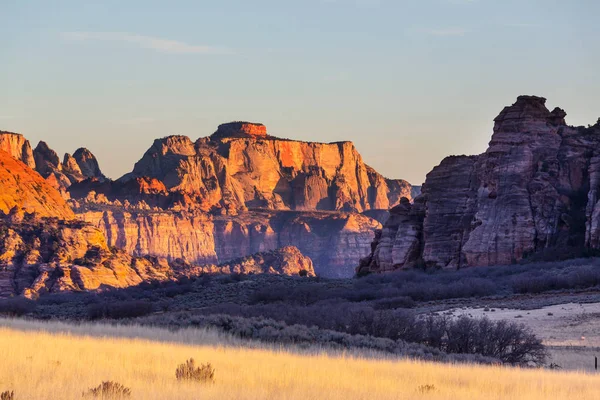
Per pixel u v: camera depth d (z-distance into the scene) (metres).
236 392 38.38
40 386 37.25
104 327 77.56
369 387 43.62
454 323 95.62
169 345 60.38
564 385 50.16
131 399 35.75
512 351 77.62
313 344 72.44
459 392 44.31
